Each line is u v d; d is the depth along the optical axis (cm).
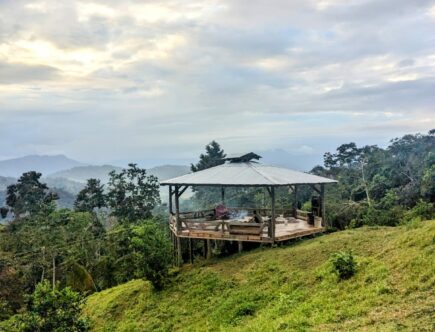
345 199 4738
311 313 1189
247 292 1628
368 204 3788
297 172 2619
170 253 2088
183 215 2538
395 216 2980
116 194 5412
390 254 1434
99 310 2067
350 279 1344
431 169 3959
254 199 5441
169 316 1727
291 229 2336
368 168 5203
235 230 2159
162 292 1975
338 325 1023
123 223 4850
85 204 5316
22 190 5372
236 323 1408
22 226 4416
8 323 1341
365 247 1669
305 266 1673
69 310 1380
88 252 3997
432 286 1087
